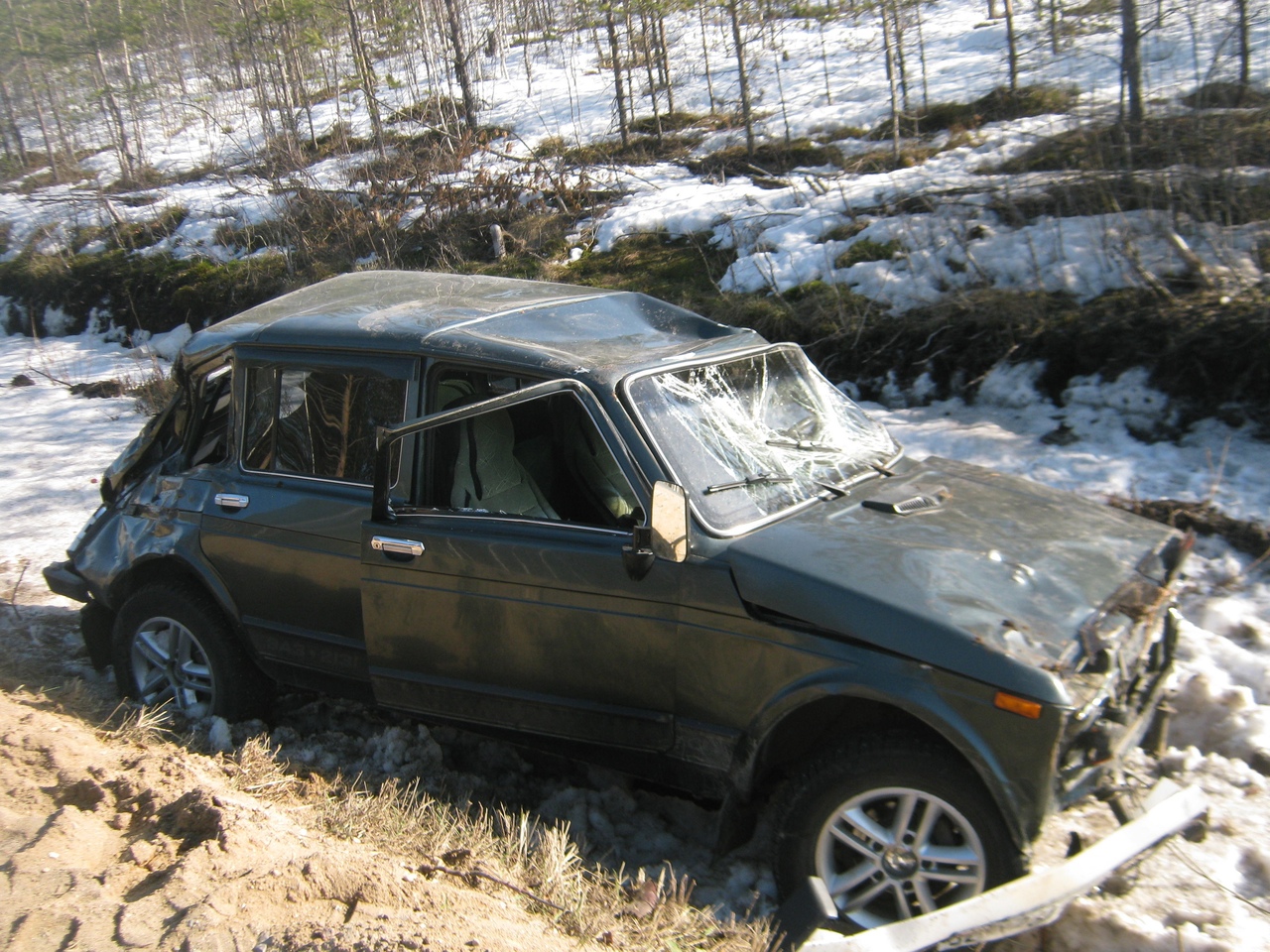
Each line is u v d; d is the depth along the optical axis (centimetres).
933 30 1784
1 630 558
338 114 1862
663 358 368
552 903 297
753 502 342
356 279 502
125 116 2661
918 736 290
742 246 1062
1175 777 368
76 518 743
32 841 303
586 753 349
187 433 450
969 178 990
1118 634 294
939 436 706
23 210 1964
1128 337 714
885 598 292
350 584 385
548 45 2283
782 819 304
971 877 282
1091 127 935
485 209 1338
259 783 368
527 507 363
